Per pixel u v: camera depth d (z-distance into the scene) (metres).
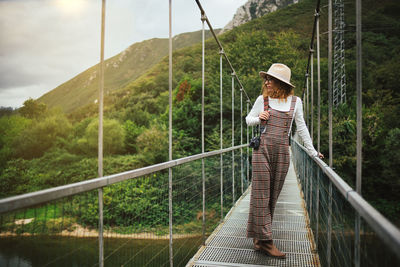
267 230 1.86
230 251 2.03
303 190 3.94
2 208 0.59
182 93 17.48
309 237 2.36
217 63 18.53
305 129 1.88
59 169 11.30
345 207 1.03
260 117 1.79
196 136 14.86
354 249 0.88
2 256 0.60
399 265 0.45
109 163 13.54
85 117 14.55
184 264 1.84
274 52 19.23
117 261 1.01
